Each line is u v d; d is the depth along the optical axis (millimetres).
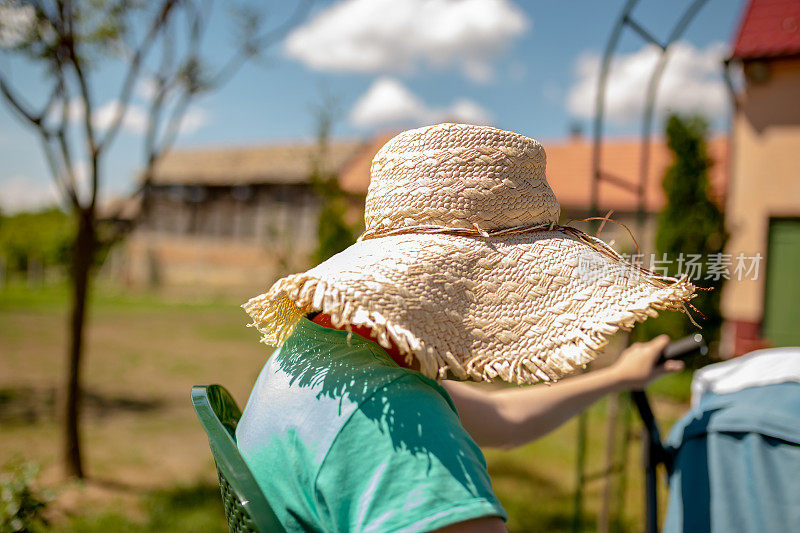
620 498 3619
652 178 15898
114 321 16250
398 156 859
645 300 800
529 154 859
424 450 632
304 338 830
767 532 1136
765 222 8164
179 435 6512
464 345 740
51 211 36375
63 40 4301
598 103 3592
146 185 5148
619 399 3568
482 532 596
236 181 25000
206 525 4117
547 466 5594
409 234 819
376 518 604
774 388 1308
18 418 6867
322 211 7176
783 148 8102
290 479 696
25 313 17141
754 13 8555
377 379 702
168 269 27438
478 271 781
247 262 25453
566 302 790
